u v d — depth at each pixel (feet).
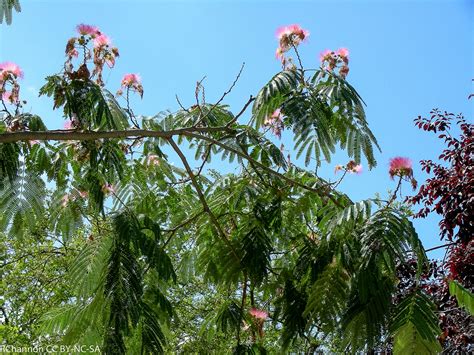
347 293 11.69
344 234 11.90
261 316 15.03
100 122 12.40
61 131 12.26
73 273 13.57
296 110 12.45
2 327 25.12
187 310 43.62
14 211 13.50
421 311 11.04
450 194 26.07
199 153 17.15
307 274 13.21
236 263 14.48
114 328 11.68
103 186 14.44
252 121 13.50
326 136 12.43
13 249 42.34
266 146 15.17
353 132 13.12
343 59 14.26
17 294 40.96
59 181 14.32
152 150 16.01
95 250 13.60
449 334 24.88
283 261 16.44
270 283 15.37
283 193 15.07
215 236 15.24
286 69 13.23
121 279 11.66
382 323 11.14
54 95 12.42
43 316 14.78
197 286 42.52
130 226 12.16
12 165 12.83
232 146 15.19
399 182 12.27
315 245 13.96
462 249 26.00
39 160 13.64
